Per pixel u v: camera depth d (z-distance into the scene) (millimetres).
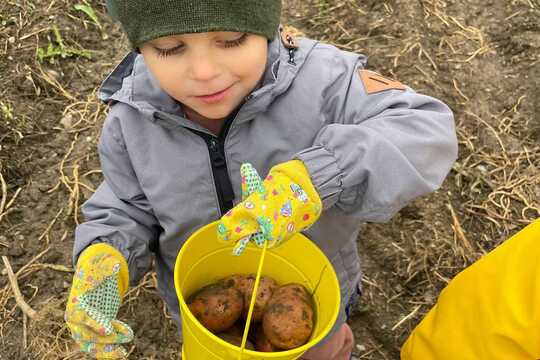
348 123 511
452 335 568
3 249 832
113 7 430
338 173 437
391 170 435
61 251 837
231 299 483
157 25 403
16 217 866
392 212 457
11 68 1008
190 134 519
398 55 1078
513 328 499
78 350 746
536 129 1003
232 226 400
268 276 530
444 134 466
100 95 542
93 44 1081
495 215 905
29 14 1077
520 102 1039
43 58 1029
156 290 812
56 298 795
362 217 470
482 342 531
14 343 758
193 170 529
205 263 508
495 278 529
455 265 854
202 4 391
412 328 803
